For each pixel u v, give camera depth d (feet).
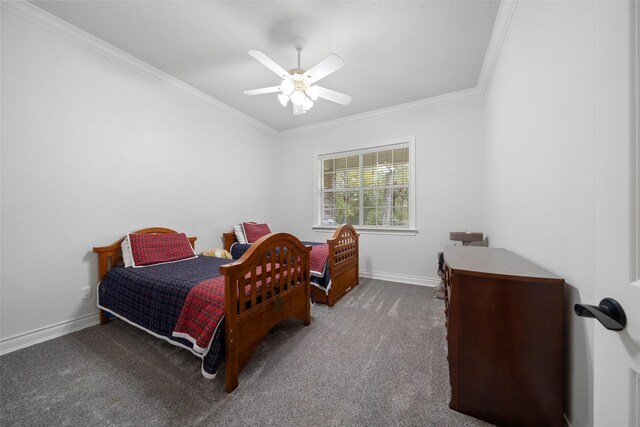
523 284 3.51
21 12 6.06
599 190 1.88
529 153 4.79
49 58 6.57
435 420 3.87
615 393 1.70
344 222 13.71
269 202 14.87
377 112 12.21
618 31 1.71
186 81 9.71
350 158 13.50
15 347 5.98
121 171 8.13
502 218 6.83
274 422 3.88
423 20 6.47
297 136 15.01
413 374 4.99
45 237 6.53
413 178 11.51
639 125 1.57
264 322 5.53
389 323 7.27
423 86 9.96
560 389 3.38
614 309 1.67
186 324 5.12
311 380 4.83
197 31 6.98
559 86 3.67
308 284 7.18
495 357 3.70
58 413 4.07
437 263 11.09
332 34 7.01
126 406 4.21
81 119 7.19
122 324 7.39
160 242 8.32
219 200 11.71
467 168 10.47
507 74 6.29
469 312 3.84
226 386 4.53
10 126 5.98
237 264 4.71
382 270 12.31
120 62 8.04
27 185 6.23
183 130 10.10
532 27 4.66
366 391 4.53
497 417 3.72
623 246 1.65
